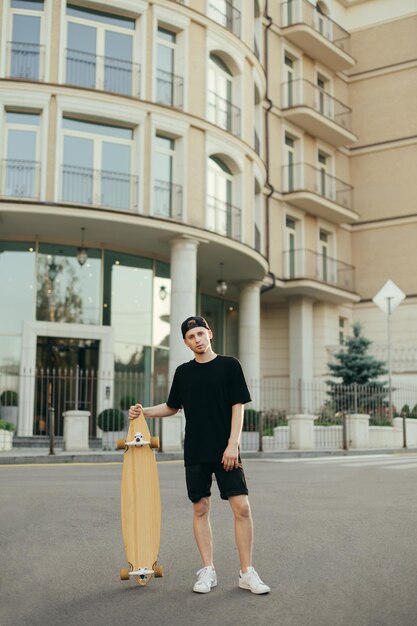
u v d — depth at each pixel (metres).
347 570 5.12
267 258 27.72
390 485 10.61
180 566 5.27
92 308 21.89
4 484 10.26
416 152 32.72
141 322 22.81
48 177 19.67
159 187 21.62
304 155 31.17
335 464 14.87
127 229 20.86
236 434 4.53
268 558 5.53
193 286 21.44
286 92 30.77
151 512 4.73
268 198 29.02
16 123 20.14
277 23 30.72
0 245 21.22
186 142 21.84
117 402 21.78
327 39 31.50
